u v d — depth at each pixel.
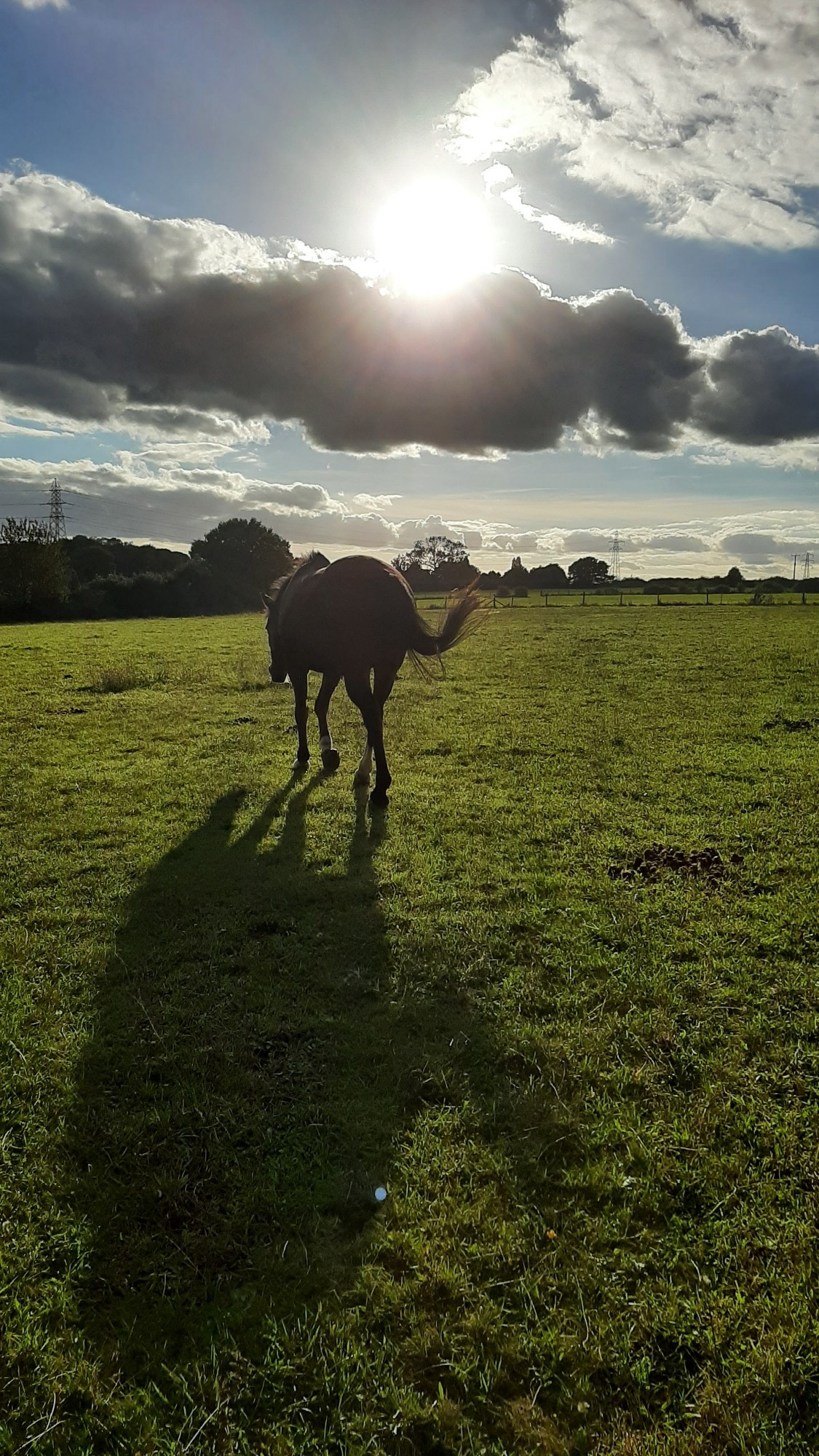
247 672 15.11
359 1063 3.31
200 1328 2.20
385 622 6.11
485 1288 2.27
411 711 11.15
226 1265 2.40
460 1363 2.06
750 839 5.82
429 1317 2.19
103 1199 2.63
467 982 3.92
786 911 4.54
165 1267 2.39
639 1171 2.69
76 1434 1.95
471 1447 1.87
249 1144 2.88
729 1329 2.13
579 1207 2.55
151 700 12.44
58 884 5.25
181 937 4.44
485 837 5.97
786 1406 1.94
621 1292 2.24
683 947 4.16
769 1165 2.71
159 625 33.09
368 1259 2.38
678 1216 2.50
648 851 5.60
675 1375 2.04
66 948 4.32
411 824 6.27
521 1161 2.75
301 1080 3.21
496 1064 3.30
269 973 4.01
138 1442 1.91
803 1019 3.50
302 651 7.19
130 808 6.86
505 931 4.41
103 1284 2.36
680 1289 2.25
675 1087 3.14
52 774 8.01
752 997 3.70
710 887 4.97
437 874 5.23
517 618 32.06
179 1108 3.05
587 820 6.33
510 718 10.50
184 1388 2.02
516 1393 2.01
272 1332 2.16
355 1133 2.89
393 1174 2.71
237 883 5.16
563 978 3.92
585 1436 1.89
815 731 9.27
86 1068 3.30
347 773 7.86
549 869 5.33
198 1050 3.38
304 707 8.04
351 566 6.14
